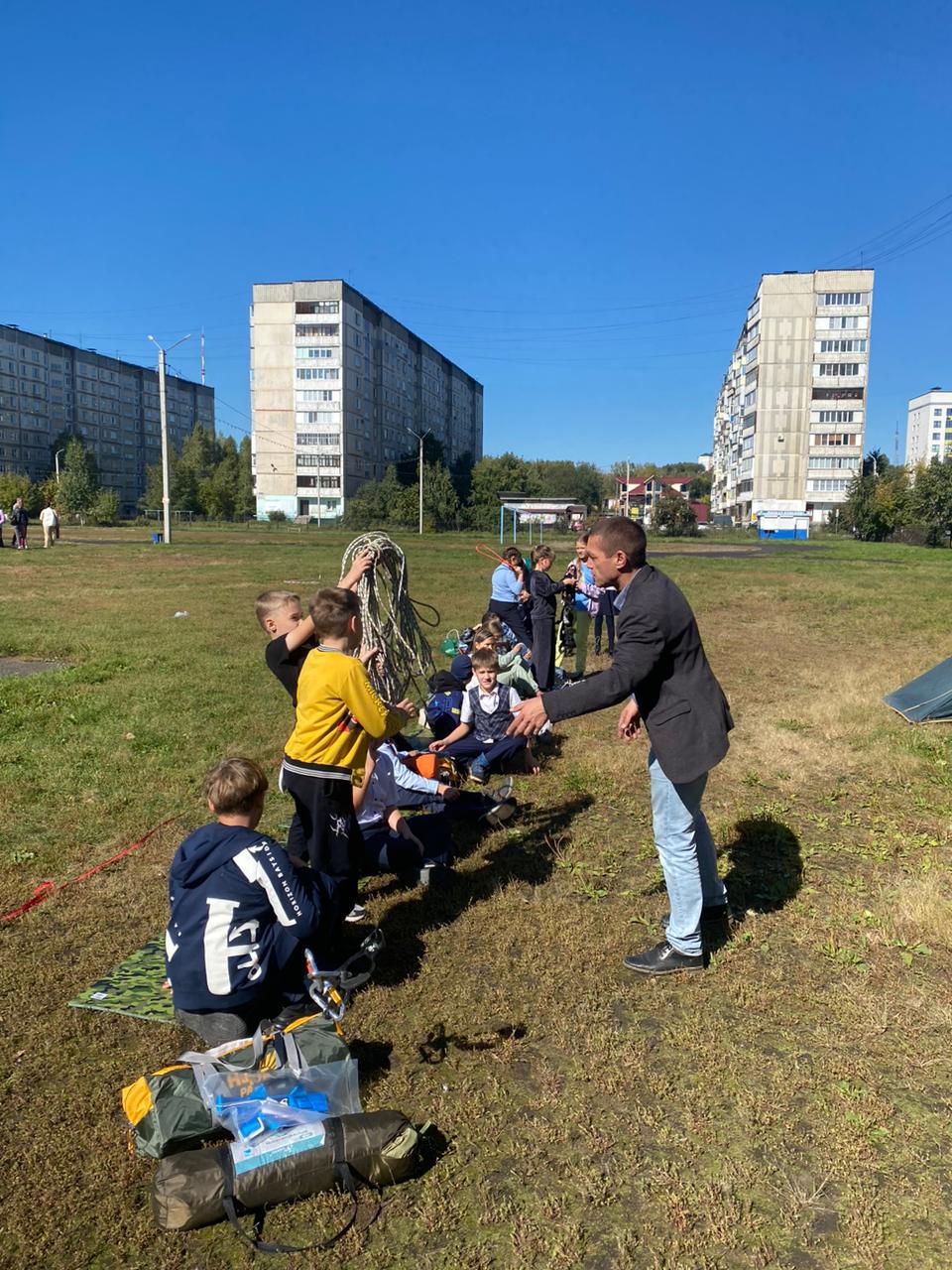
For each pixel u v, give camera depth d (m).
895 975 3.59
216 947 2.87
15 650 10.94
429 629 12.72
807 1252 2.28
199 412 155.25
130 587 18.98
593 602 9.80
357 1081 2.68
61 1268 2.24
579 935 3.92
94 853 4.77
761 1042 3.16
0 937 3.87
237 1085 2.53
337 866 3.56
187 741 6.77
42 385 116.56
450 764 5.93
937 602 17.72
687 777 3.37
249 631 12.45
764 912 4.18
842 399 89.69
